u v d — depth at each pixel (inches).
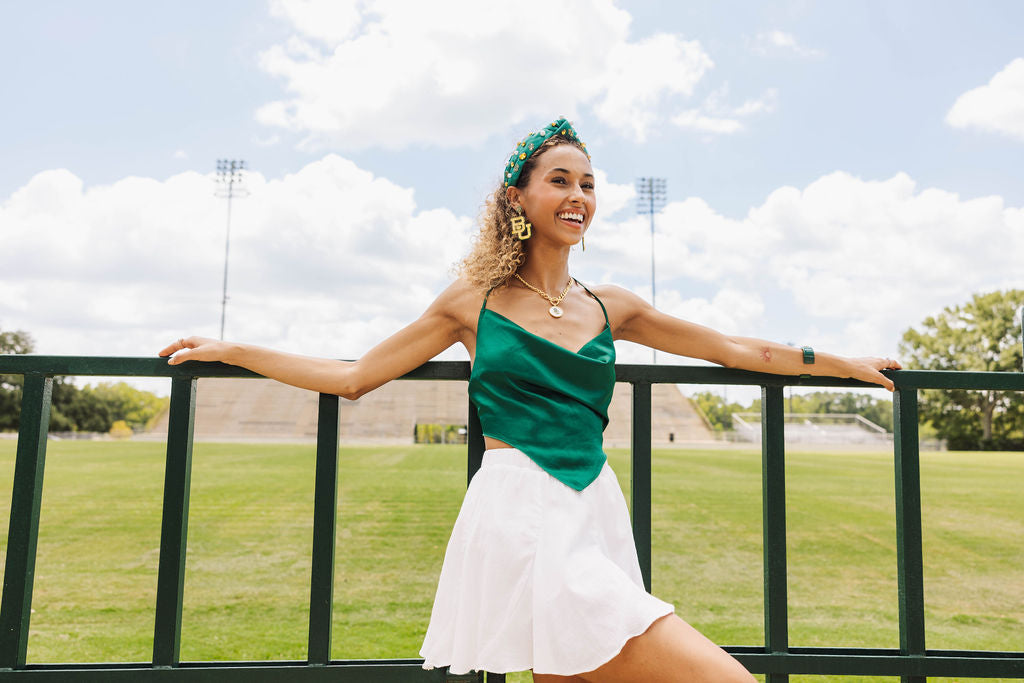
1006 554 309.1
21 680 56.7
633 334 66.0
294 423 2363.4
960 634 181.5
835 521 424.8
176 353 59.3
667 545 326.0
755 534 359.6
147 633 167.9
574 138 62.5
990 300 2452.0
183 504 60.2
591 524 52.1
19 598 57.8
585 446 54.9
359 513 433.4
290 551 302.8
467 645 50.9
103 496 529.0
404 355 61.1
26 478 58.5
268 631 172.9
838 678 132.6
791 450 1813.5
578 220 60.3
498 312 59.1
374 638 167.6
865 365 65.4
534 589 48.8
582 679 51.6
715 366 65.6
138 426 3002.0
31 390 59.6
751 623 186.9
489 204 64.1
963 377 65.9
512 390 55.6
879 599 220.1
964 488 645.3
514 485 52.6
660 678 44.1
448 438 2368.4
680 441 2338.8
